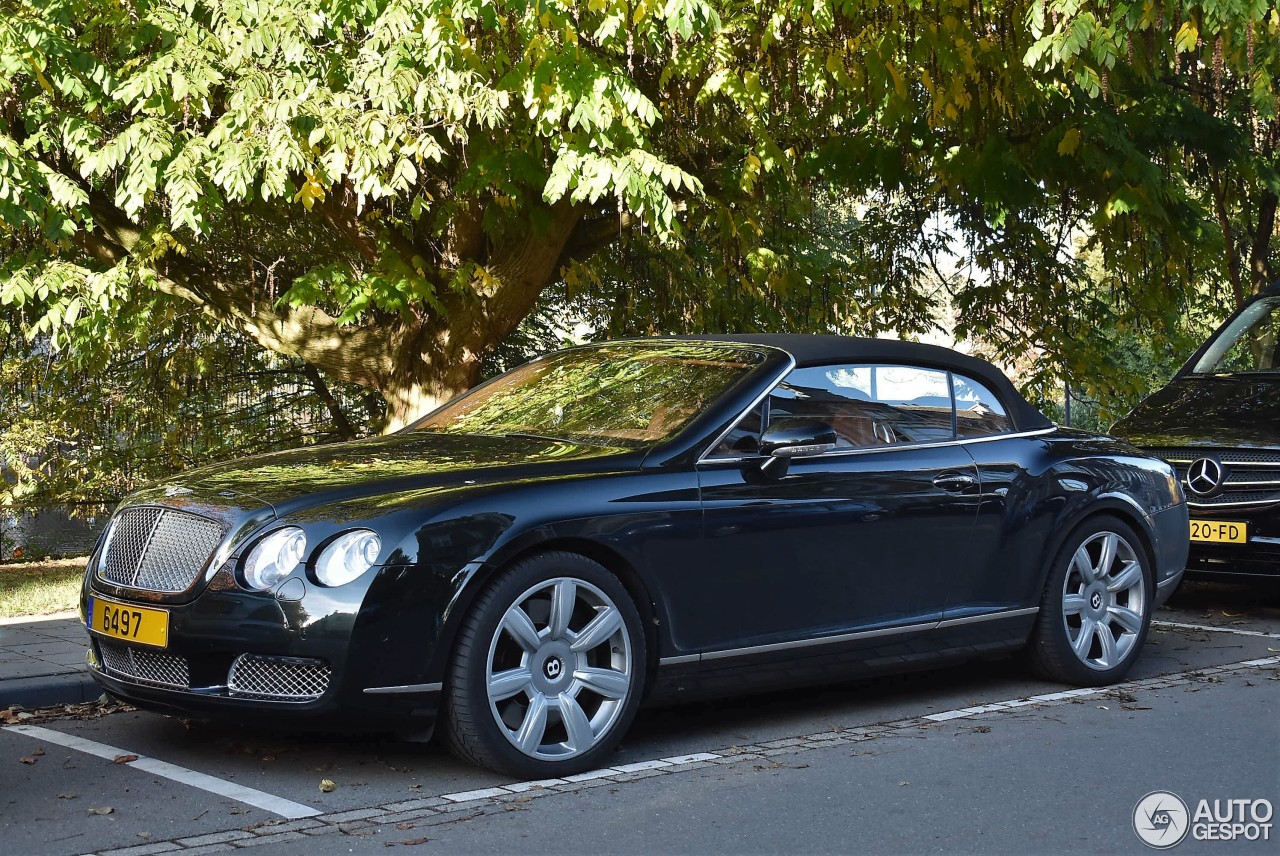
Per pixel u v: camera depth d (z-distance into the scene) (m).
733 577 4.94
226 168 7.93
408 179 8.02
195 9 8.55
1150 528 6.41
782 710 5.63
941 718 5.48
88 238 10.90
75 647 6.30
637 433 5.09
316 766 4.61
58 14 8.19
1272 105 10.15
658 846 3.78
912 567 5.50
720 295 14.27
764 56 10.33
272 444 17.59
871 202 15.61
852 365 5.57
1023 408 6.19
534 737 4.46
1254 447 8.12
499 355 16.66
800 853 3.74
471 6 7.57
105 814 4.05
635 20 7.83
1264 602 9.01
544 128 8.46
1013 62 10.38
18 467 16.81
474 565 4.33
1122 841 3.86
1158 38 10.03
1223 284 17.50
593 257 13.66
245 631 4.24
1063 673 6.09
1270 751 4.94
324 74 8.17
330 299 10.66
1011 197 11.59
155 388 16.64
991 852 3.76
